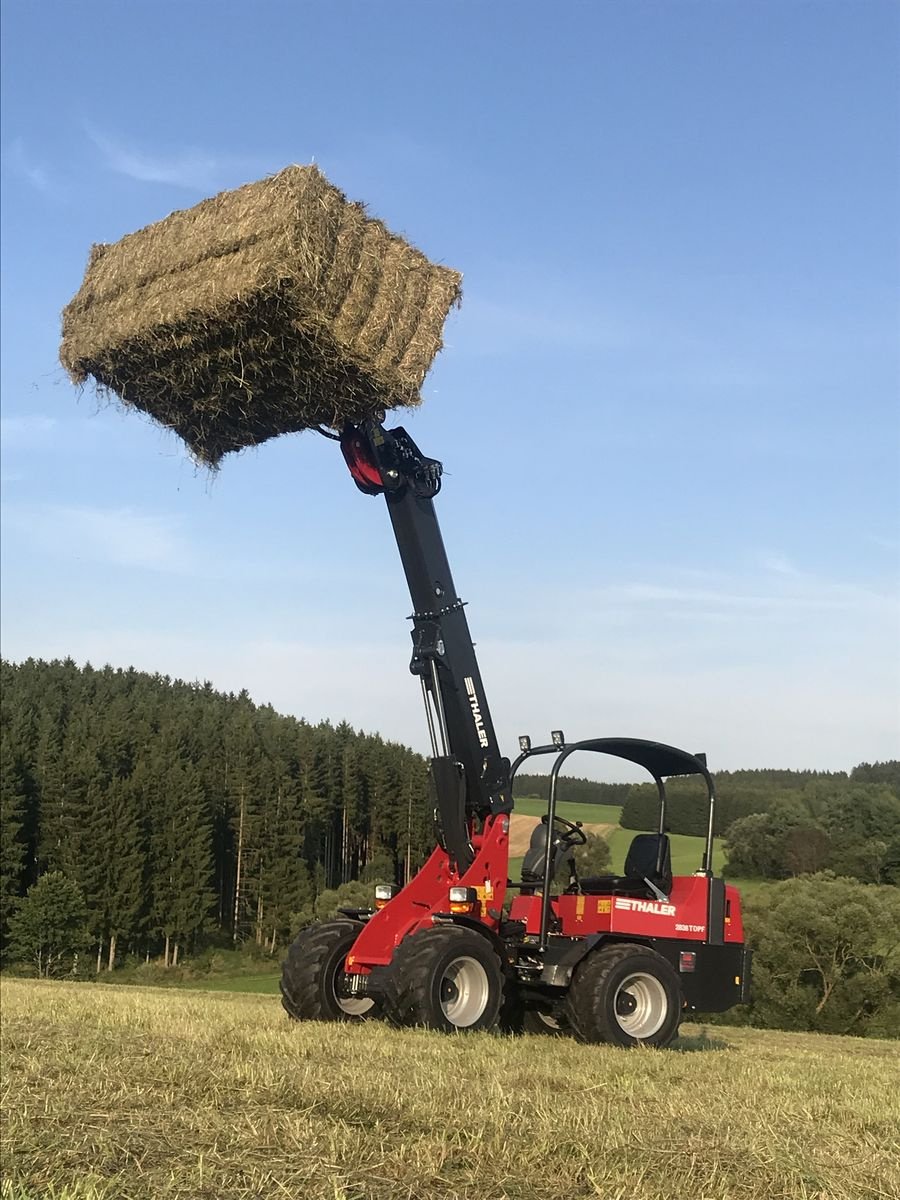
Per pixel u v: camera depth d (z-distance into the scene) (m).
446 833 10.04
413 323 9.26
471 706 10.19
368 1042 8.08
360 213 8.98
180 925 61.00
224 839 70.25
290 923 61.28
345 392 9.17
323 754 75.94
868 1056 11.77
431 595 10.21
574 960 9.37
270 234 8.40
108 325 9.20
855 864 43.75
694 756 10.42
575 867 10.42
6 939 57.56
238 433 9.95
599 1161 4.77
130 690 93.00
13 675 84.88
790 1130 5.61
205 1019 10.12
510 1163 4.71
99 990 21.67
